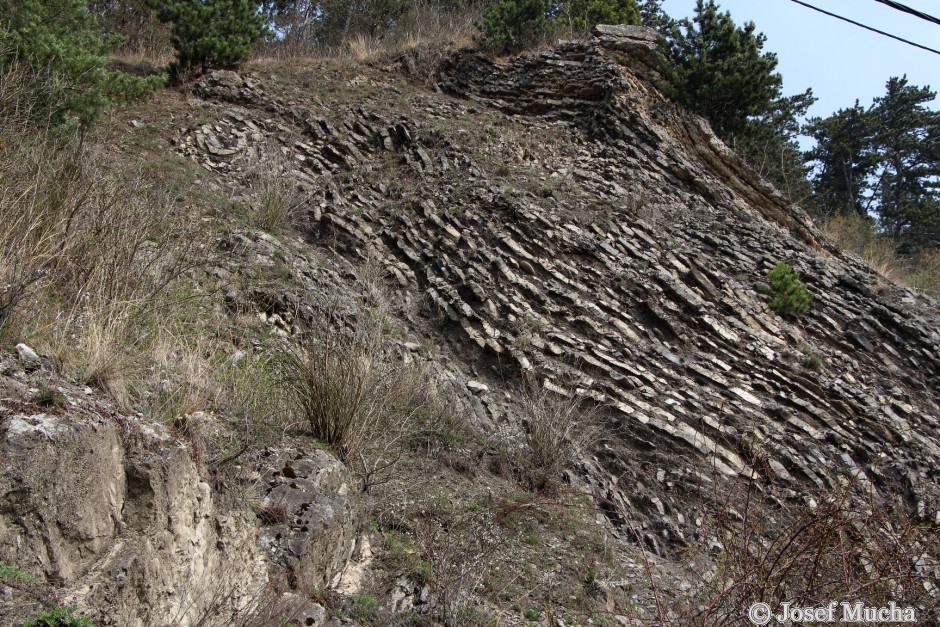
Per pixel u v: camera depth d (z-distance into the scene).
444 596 3.73
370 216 8.86
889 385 7.20
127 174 6.32
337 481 4.03
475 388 6.51
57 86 6.21
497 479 5.32
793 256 9.26
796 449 6.06
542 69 13.11
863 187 27.64
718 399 6.52
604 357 6.87
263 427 4.05
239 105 11.12
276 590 3.16
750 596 3.33
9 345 3.00
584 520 5.17
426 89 13.27
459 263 8.08
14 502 2.11
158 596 2.55
